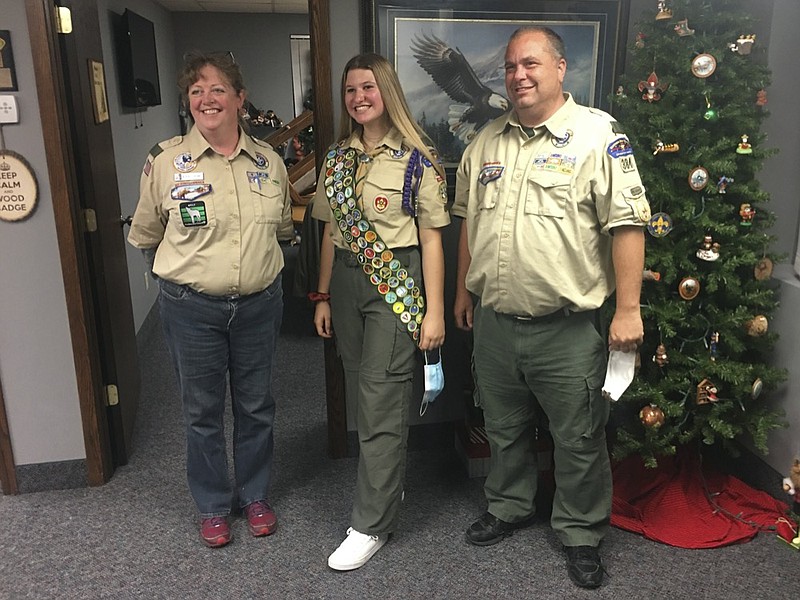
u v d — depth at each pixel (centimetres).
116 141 398
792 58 237
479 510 246
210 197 196
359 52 250
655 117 214
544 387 204
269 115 743
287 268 578
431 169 204
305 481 267
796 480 221
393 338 209
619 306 190
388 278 206
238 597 203
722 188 215
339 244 212
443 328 213
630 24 257
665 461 255
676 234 227
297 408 335
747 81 213
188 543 229
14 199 237
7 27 225
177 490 261
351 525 223
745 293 228
